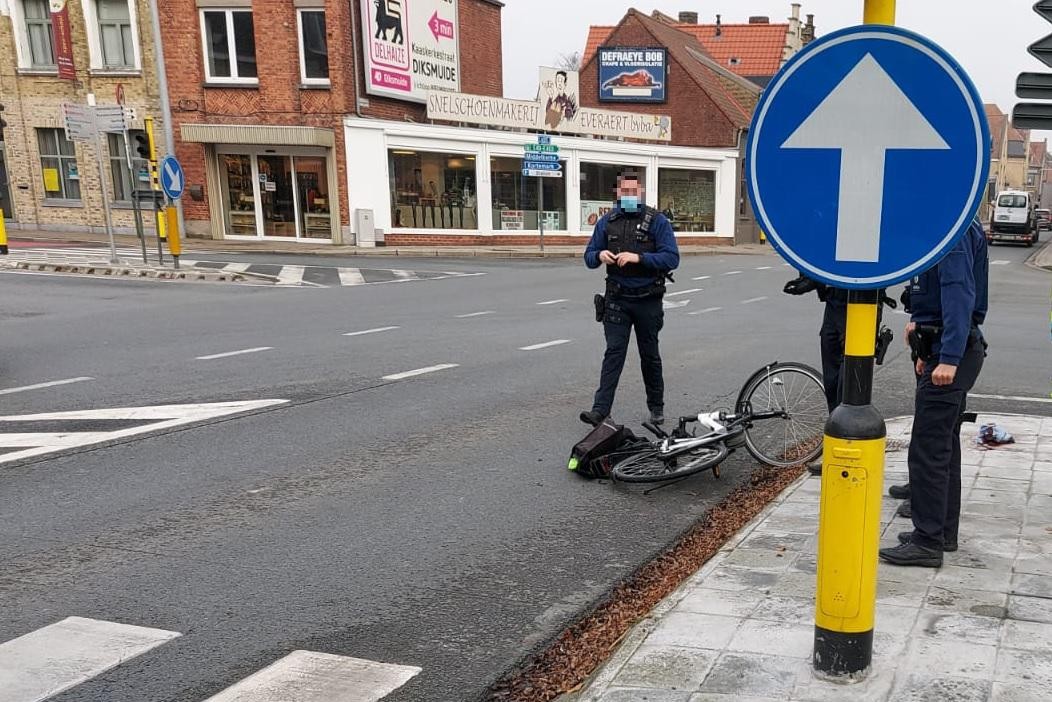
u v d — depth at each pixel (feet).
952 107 7.41
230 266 61.93
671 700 8.80
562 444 20.07
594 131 97.86
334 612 11.78
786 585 11.68
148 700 9.57
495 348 32.30
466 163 86.89
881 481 8.49
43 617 11.53
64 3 78.28
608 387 20.57
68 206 83.97
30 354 30.48
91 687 9.82
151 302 44.62
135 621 11.44
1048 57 14.79
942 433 11.69
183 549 13.87
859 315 8.07
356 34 78.48
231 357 30.07
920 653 9.46
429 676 10.16
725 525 15.33
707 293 54.13
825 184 7.84
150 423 21.44
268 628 11.30
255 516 15.34
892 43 7.49
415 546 14.12
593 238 20.80
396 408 23.15
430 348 32.14
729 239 114.52
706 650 9.82
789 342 34.01
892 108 7.57
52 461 18.37
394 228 81.87
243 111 79.00
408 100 86.33
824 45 7.68
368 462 18.53
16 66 81.41
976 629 10.02
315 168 80.33
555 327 37.58
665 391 25.29
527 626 11.46
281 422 21.62
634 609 12.03
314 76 78.28
